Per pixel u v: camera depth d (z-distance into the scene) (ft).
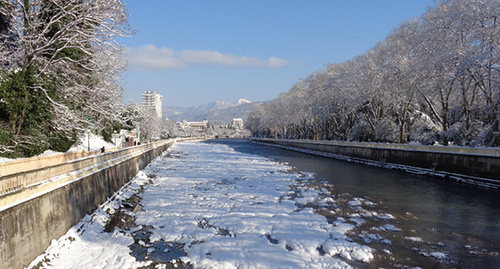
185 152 215.72
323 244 38.11
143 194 67.82
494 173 69.82
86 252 35.63
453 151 83.20
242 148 270.87
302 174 98.63
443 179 84.94
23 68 49.44
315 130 237.66
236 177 92.07
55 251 33.04
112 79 65.00
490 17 77.97
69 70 54.70
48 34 56.13
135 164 89.45
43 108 50.34
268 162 139.95
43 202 32.40
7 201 25.94
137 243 39.14
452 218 49.01
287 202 59.41
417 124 132.77
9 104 45.83
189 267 32.55
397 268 31.99
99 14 54.03
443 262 33.40
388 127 131.44
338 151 160.66
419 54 105.19
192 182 83.15
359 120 164.45
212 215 50.67
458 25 87.30
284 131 340.59
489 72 79.82
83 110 62.95
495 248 37.17
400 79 112.88
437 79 95.35
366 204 58.08
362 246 37.09
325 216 50.37
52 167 35.29
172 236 41.11
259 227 44.34
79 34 53.78
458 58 84.28
